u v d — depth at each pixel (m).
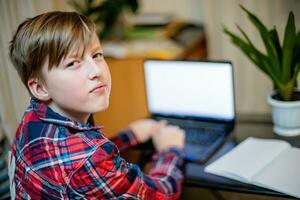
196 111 1.38
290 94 1.24
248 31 2.15
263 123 1.35
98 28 1.96
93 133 0.79
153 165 1.12
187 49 2.07
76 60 0.75
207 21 2.26
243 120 1.38
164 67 1.38
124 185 0.80
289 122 1.23
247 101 2.34
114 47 2.04
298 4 2.08
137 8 1.99
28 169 0.78
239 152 1.15
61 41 0.73
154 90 1.43
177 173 1.06
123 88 1.71
